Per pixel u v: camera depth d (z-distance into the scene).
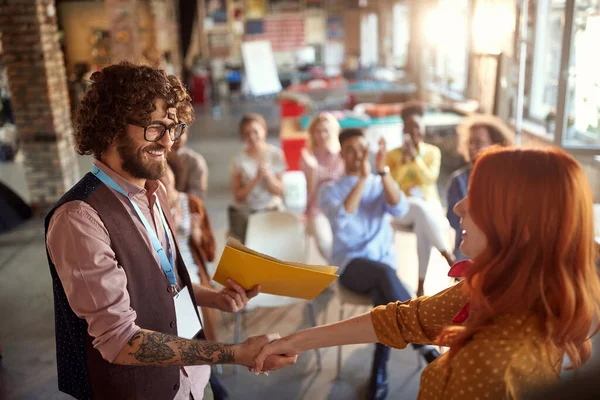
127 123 1.33
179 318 1.60
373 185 3.26
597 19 4.52
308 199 4.11
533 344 0.97
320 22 16.52
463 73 8.30
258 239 3.31
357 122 6.68
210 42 16.56
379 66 13.39
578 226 0.98
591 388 0.74
